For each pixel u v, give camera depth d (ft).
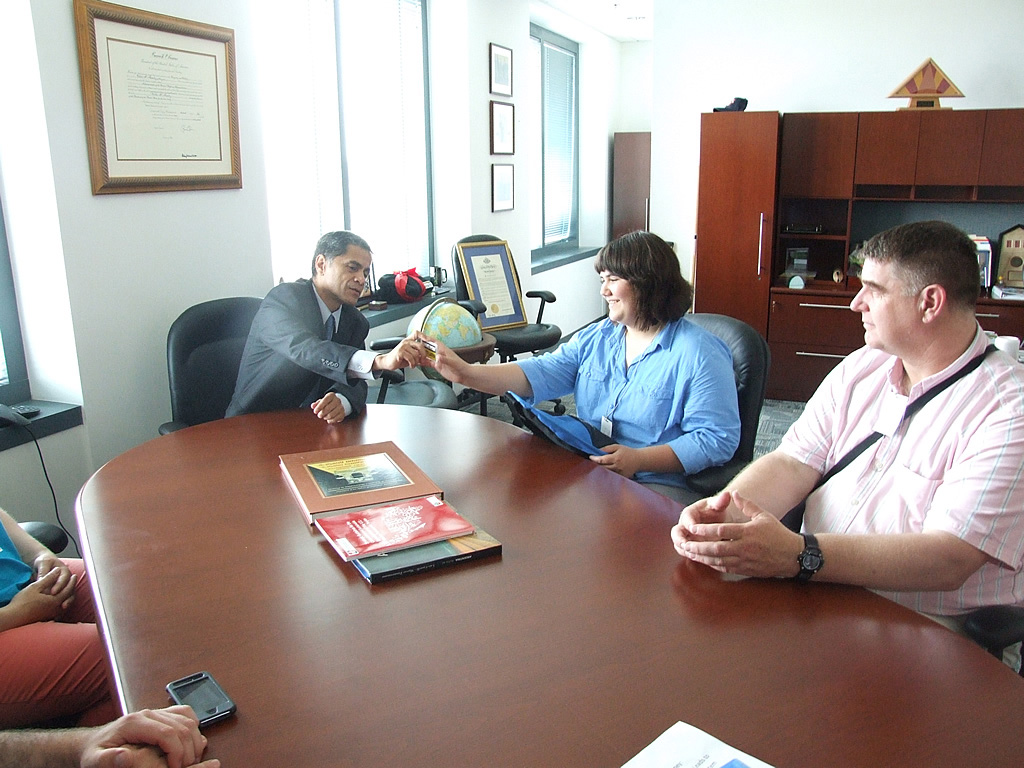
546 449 6.13
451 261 16.01
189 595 3.88
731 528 3.99
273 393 7.97
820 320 15.35
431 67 15.33
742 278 15.69
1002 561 4.00
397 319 13.73
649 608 3.75
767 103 16.60
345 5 12.92
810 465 5.15
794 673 3.23
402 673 3.23
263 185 10.19
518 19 16.98
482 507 4.98
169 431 7.66
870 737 2.84
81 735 3.07
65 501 8.10
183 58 8.77
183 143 8.89
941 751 2.77
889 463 4.66
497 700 3.05
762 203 15.26
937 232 4.32
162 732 2.75
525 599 3.84
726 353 6.77
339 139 13.09
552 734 2.86
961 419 4.34
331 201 13.10
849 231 15.48
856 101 16.01
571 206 24.84
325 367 7.31
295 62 11.91
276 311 7.84
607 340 7.22
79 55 7.67
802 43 16.11
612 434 6.95
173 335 8.02
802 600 3.84
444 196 15.96
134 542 4.49
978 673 3.25
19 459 7.61
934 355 4.46
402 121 14.76
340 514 4.72
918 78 14.44
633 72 25.70
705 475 6.34
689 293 6.73
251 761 2.74
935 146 14.49
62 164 7.66
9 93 7.50
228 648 3.42
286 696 3.09
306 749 2.80
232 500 5.10
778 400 16.10
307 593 3.90
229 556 4.31
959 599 4.34
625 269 6.49
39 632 4.72
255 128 9.97
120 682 3.20
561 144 23.43
